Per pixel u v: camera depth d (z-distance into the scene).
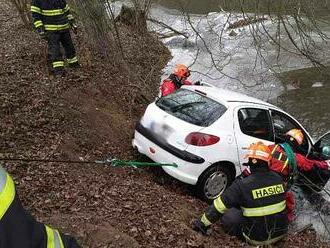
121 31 16.30
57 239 1.59
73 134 7.79
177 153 7.00
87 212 5.43
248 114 7.59
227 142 7.21
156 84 13.38
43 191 5.73
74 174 6.43
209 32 18.22
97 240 4.77
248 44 16.73
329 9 13.95
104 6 12.33
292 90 13.64
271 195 5.21
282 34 16.19
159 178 7.71
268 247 5.33
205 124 7.14
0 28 13.72
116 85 11.07
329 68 14.66
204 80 14.37
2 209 1.47
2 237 1.45
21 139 7.03
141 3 17.88
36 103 8.28
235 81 14.31
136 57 14.72
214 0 23.89
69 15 10.08
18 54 11.03
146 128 7.49
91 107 9.02
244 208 5.26
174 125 7.17
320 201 7.86
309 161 7.32
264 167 5.26
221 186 7.34
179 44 17.47
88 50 11.85
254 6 12.25
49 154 6.77
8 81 9.05
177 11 22.27
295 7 11.88
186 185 7.61
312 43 13.03
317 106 12.70
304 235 6.80
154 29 19.08
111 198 5.98
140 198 6.25
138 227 5.34
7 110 7.77
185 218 6.17
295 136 6.72
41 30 9.62
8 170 6.00
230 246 5.34
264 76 14.55
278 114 8.01
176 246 5.11
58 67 9.89
